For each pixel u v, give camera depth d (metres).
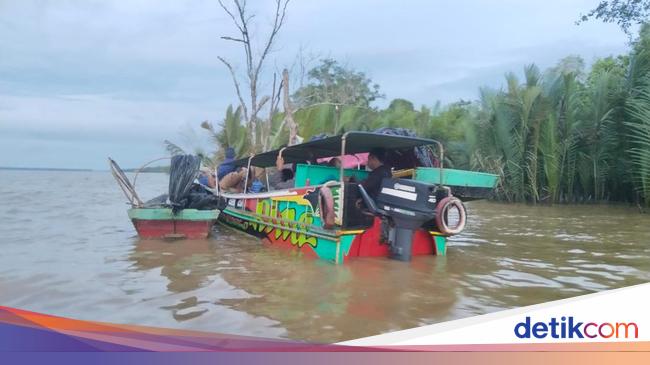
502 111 21.16
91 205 18.20
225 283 6.08
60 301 5.31
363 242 7.69
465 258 7.94
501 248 9.09
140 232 9.59
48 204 18.66
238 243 9.18
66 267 6.99
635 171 18.05
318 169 8.68
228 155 12.94
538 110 20.44
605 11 23.09
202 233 9.73
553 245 9.47
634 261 7.83
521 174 21.03
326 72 35.56
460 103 29.98
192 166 9.75
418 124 27.03
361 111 29.00
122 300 5.34
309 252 7.94
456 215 9.78
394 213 7.39
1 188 33.41
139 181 57.56
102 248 8.59
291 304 5.24
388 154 9.35
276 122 21.97
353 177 8.79
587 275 6.77
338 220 7.28
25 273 6.59
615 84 19.88
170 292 5.66
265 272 6.69
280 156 9.15
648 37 19.09
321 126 22.25
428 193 7.25
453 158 24.56
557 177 20.59
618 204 20.58
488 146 22.22
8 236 10.00
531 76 21.33
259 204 9.61
